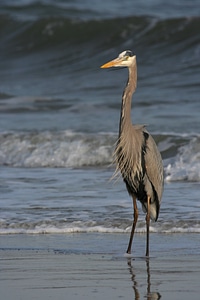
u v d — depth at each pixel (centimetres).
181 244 1048
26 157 1822
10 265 934
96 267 921
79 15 3941
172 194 1377
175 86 2619
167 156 1717
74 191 1426
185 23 3319
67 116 2272
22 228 1156
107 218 1197
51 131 1995
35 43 3647
